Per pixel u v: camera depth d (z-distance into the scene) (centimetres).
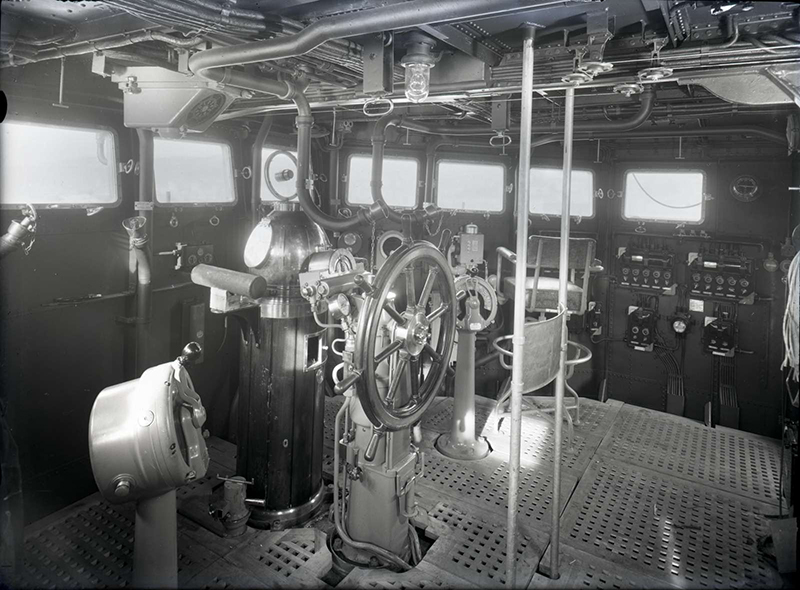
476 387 589
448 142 546
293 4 226
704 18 227
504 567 295
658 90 377
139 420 229
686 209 518
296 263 328
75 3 227
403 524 306
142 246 376
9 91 305
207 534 323
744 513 345
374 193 452
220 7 219
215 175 469
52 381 351
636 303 547
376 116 477
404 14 199
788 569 288
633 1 215
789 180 473
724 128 442
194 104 302
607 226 547
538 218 564
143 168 376
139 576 248
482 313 565
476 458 412
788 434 305
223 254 481
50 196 338
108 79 351
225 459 421
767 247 487
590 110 433
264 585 282
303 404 338
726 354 506
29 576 286
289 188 540
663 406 544
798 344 227
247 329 338
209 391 469
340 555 305
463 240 533
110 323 382
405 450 304
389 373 284
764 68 250
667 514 344
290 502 341
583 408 511
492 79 294
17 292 327
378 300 243
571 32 257
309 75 330
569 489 372
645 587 281
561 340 284
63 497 362
